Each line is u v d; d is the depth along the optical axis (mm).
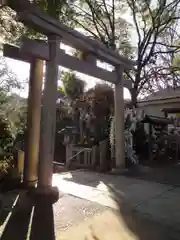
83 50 4602
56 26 3619
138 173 5484
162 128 8789
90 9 9820
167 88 11422
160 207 3150
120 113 5723
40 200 3311
